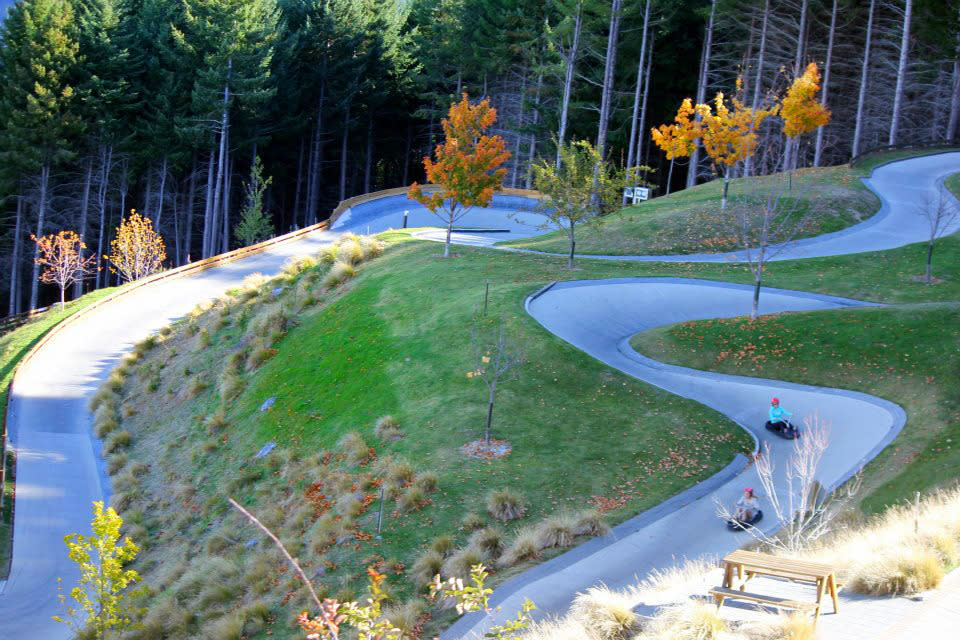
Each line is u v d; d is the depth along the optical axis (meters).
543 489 21.38
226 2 70.50
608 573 17.20
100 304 47.75
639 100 71.62
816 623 9.27
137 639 19.78
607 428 24.34
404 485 22.34
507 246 46.44
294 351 34.53
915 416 23.30
